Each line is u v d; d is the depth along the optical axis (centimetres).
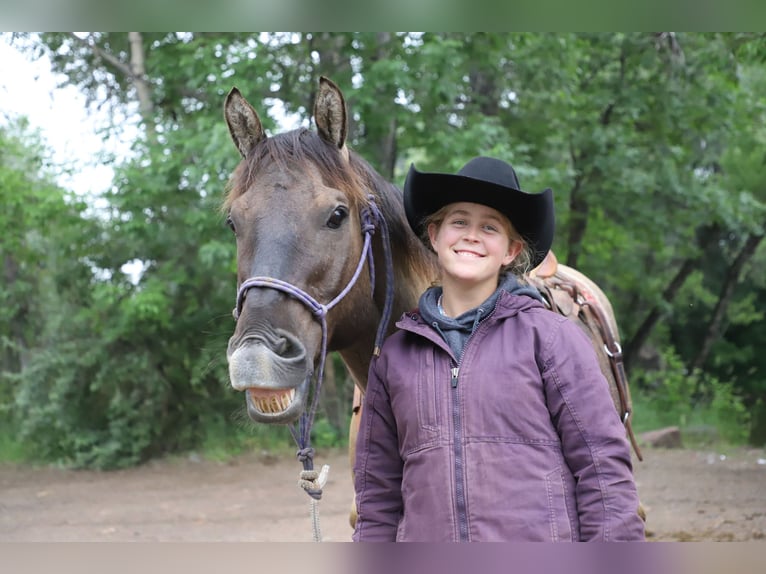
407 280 264
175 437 1098
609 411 188
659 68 1159
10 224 1109
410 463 193
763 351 1593
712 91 1152
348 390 1189
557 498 182
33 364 1070
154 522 712
